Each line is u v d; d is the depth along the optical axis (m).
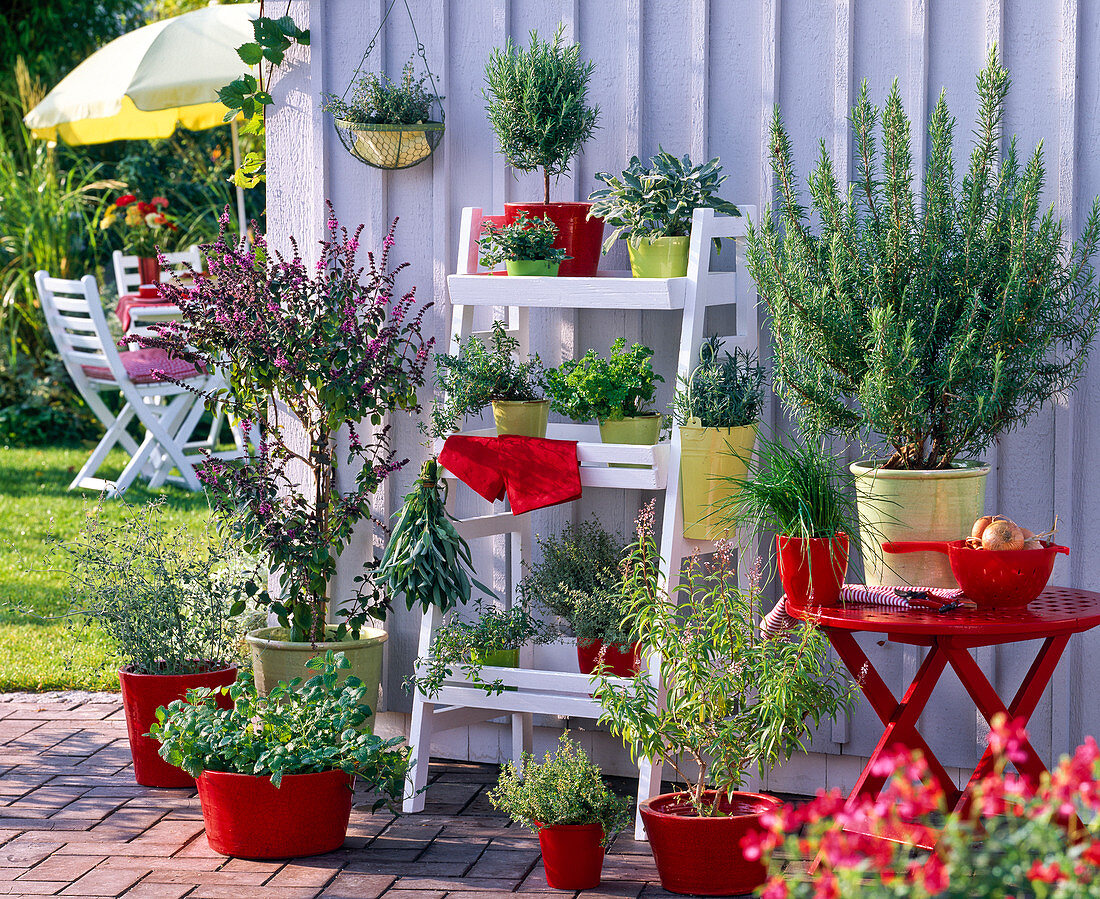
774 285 3.42
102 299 9.81
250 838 3.44
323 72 4.38
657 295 3.58
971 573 3.08
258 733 3.53
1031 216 3.16
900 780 2.06
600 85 4.03
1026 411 3.37
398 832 3.66
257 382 4.19
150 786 4.01
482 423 4.25
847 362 3.35
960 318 3.25
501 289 3.79
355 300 4.27
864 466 3.44
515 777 3.44
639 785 3.81
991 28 3.56
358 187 4.38
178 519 7.44
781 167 3.46
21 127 10.63
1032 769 3.20
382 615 4.16
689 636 3.35
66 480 8.52
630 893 3.22
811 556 3.18
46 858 3.46
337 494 4.28
